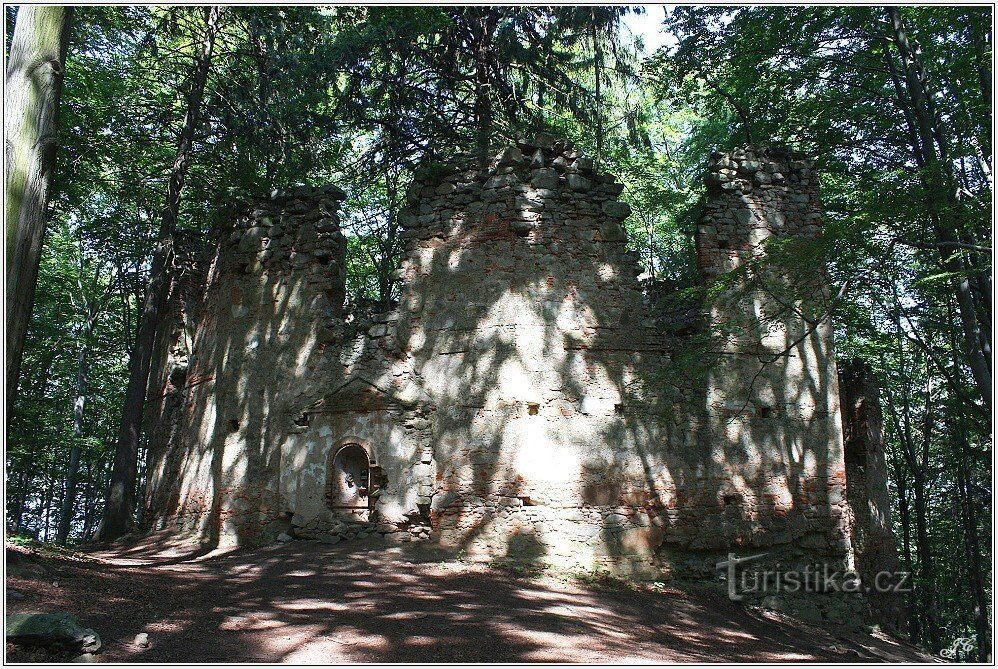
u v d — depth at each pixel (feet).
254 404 54.65
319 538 49.90
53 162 25.68
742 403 51.60
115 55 72.95
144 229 75.05
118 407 94.79
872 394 62.54
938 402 80.94
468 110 73.61
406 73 73.05
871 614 51.01
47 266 84.48
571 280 52.65
